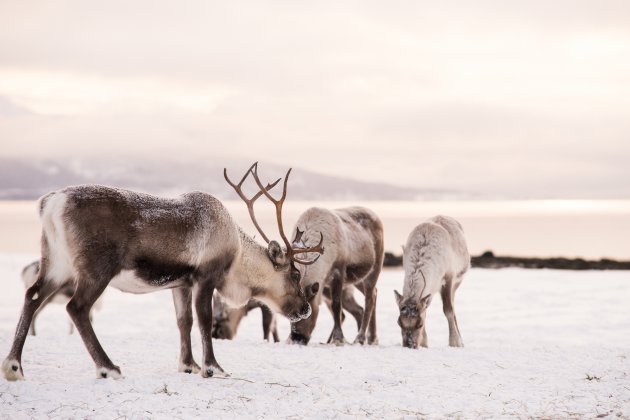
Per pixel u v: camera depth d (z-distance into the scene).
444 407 6.16
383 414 5.90
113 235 6.55
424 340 11.28
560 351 9.28
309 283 10.50
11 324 16.27
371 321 12.17
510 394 6.65
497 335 14.16
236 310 12.23
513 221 103.06
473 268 30.34
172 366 7.82
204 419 5.63
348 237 11.27
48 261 6.53
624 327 14.94
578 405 6.21
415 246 11.19
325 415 5.83
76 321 6.49
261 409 5.98
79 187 6.62
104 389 6.25
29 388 6.14
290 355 8.62
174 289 7.52
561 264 31.47
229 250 7.45
